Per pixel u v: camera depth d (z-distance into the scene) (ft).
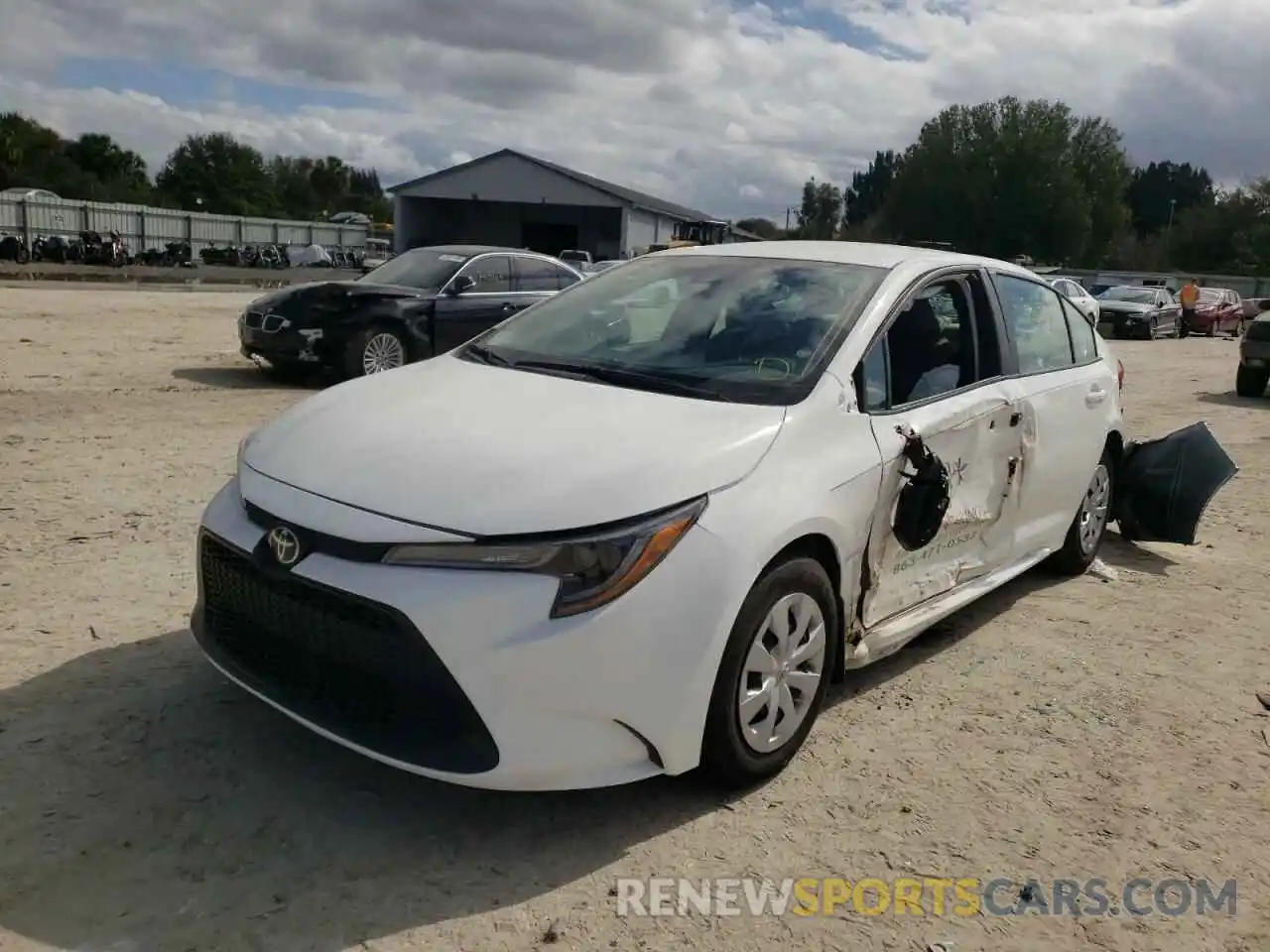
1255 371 50.93
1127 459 22.48
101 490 21.75
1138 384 56.65
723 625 10.69
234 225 169.48
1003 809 11.93
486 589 9.76
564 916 9.62
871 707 14.21
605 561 10.05
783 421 11.98
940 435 14.10
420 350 39.73
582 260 150.61
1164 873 11.01
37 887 9.52
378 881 9.93
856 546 12.61
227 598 11.27
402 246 197.77
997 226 236.63
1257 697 15.34
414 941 9.16
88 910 9.27
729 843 10.91
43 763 11.44
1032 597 19.22
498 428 11.37
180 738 12.09
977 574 15.98
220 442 27.07
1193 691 15.40
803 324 13.57
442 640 9.68
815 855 10.84
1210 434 22.48
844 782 12.23
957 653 16.34
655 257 16.56
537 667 9.78
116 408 31.48
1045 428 16.98
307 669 10.57
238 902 9.50
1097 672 15.88
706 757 11.22
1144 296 102.42
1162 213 408.26
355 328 38.06
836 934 9.70
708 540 10.62
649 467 10.69
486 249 43.01
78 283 96.89
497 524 9.93
